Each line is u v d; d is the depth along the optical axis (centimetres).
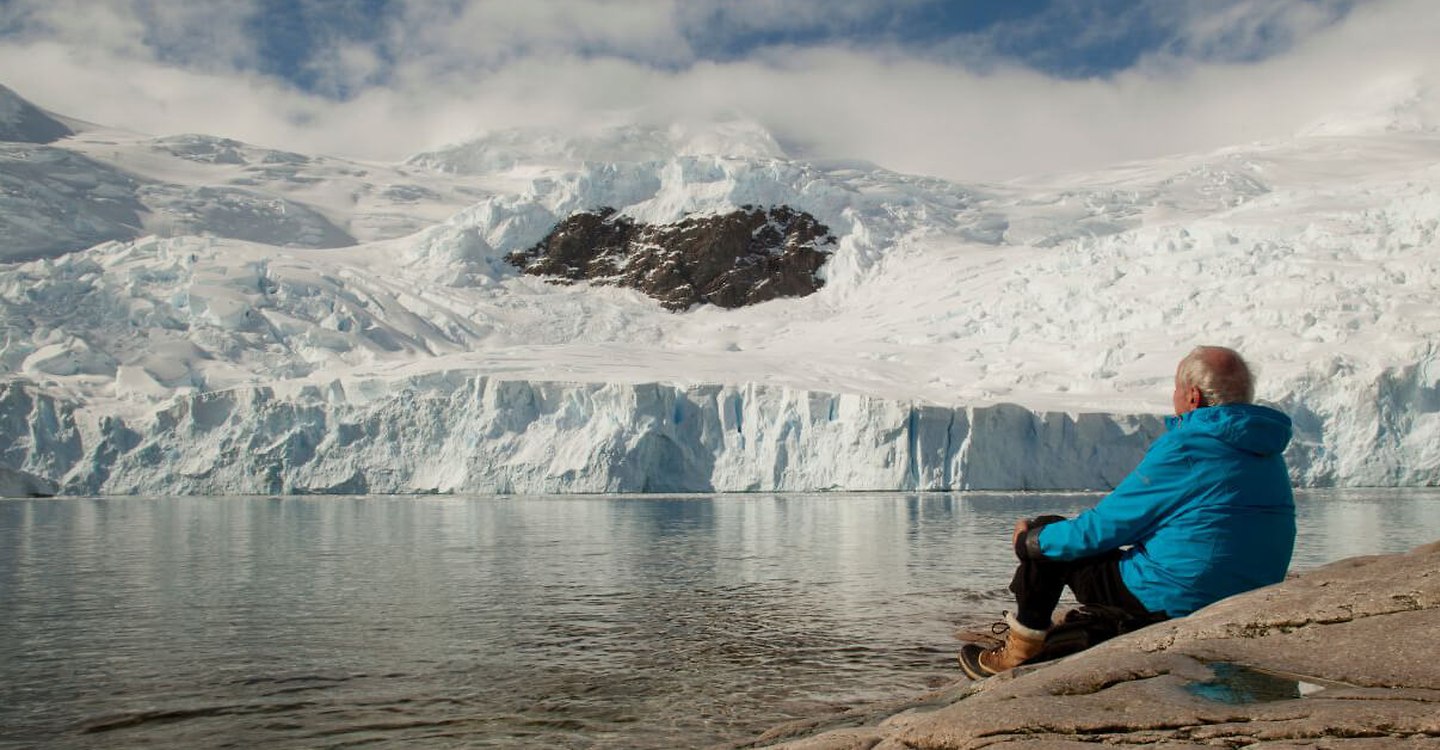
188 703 690
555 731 617
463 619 1030
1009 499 3416
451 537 2031
